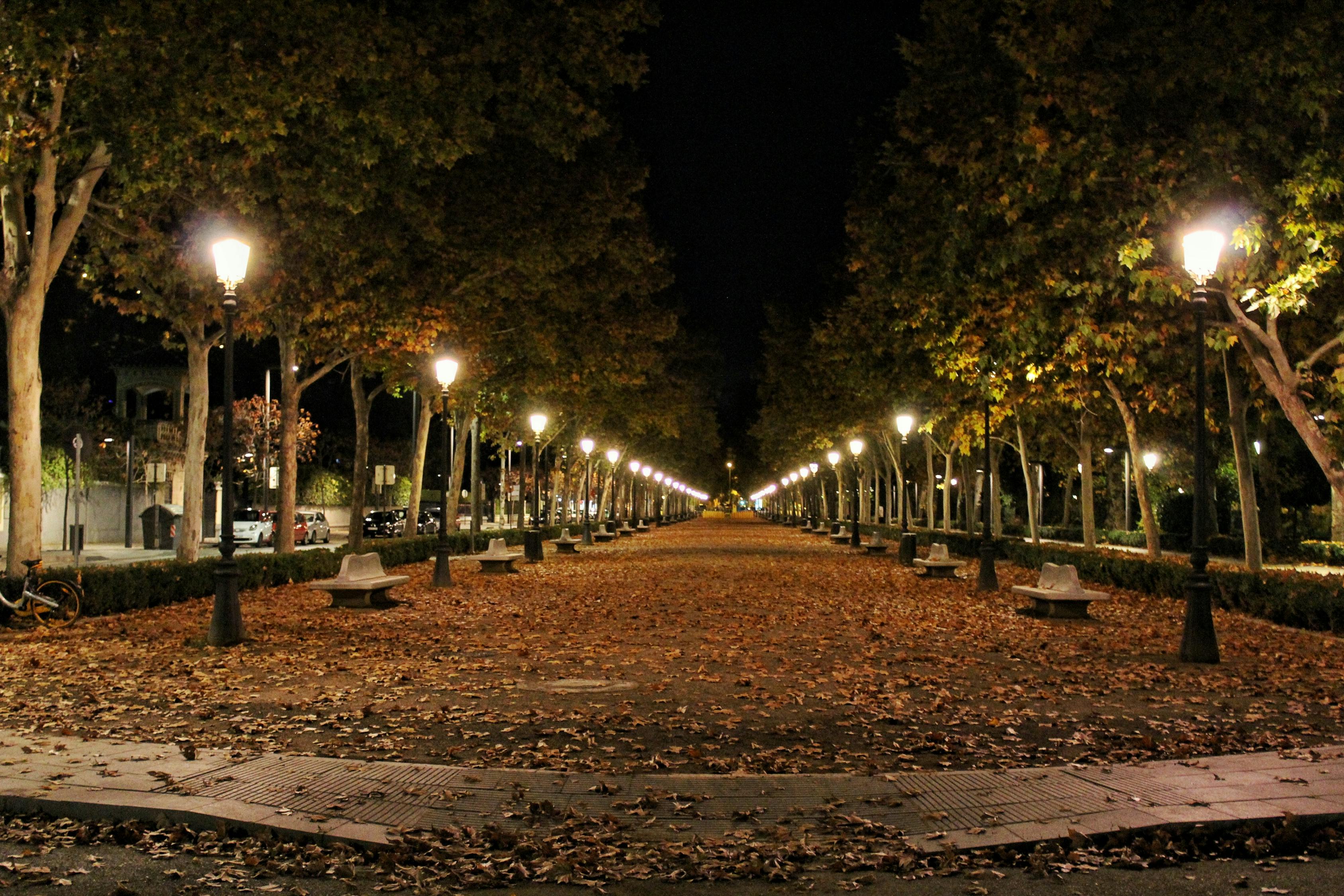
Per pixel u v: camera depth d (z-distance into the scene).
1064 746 8.41
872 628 16.44
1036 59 15.58
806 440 58.88
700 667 12.44
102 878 5.58
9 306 16.52
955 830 6.16
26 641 14.47
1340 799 6.55
